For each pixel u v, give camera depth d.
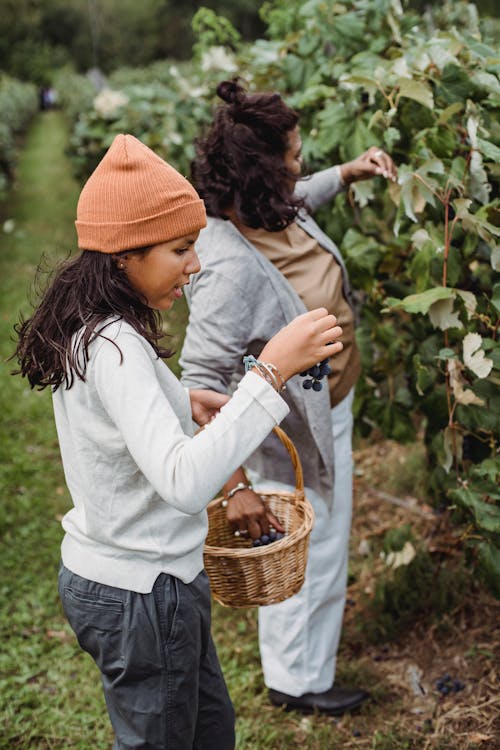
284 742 2.47
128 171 1.44
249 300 2.09
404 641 2.83
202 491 1.37
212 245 2.10
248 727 2.53
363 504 3.68
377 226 2.89
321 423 2.23
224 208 2.11
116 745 1.72
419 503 3.57
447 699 2.55
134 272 1.49
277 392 1.45
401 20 2.82
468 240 2.24
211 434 1.40
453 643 2.75
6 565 3.49
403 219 2.68
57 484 4.23
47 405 5.16
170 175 1.46
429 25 3.45
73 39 48.56
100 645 1.59
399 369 2.93
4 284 7.82
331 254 2.29
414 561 2.98
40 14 48.34
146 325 1.55
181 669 1.59
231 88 2.06
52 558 3.56
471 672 2.62
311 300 2.19
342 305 2.31
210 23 5.06
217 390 2.09
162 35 48.50
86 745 2.52
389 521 3.52
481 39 2.65
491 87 2.27
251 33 42.03
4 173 13.70
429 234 2.29
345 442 2.43
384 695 2.61
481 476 2.29
